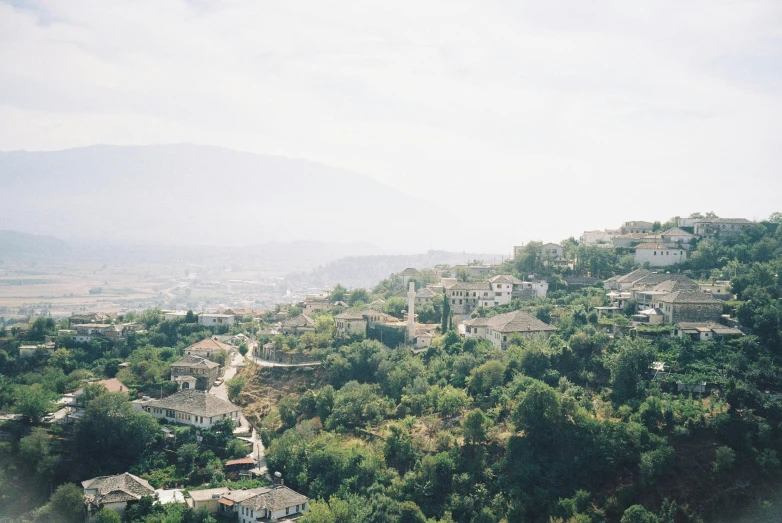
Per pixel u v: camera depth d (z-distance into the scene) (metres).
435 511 162.00
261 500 161.00
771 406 165.12
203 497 167.25
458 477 167.00
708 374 184.88
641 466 158.62
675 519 151.00
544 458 168.25
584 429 170.00
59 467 185.25
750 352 192.00
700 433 165.00
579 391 187.75
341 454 179.00
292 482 178.25
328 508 158.25
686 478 156.88
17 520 164.75
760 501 151.75
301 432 195.25
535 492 160.00
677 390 182.38
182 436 197.38
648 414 170.00
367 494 168.25
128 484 171.25
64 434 197.62
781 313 199.12
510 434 177.75
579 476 162.88
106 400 196.12
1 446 186.12
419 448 180.38
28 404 199.00
